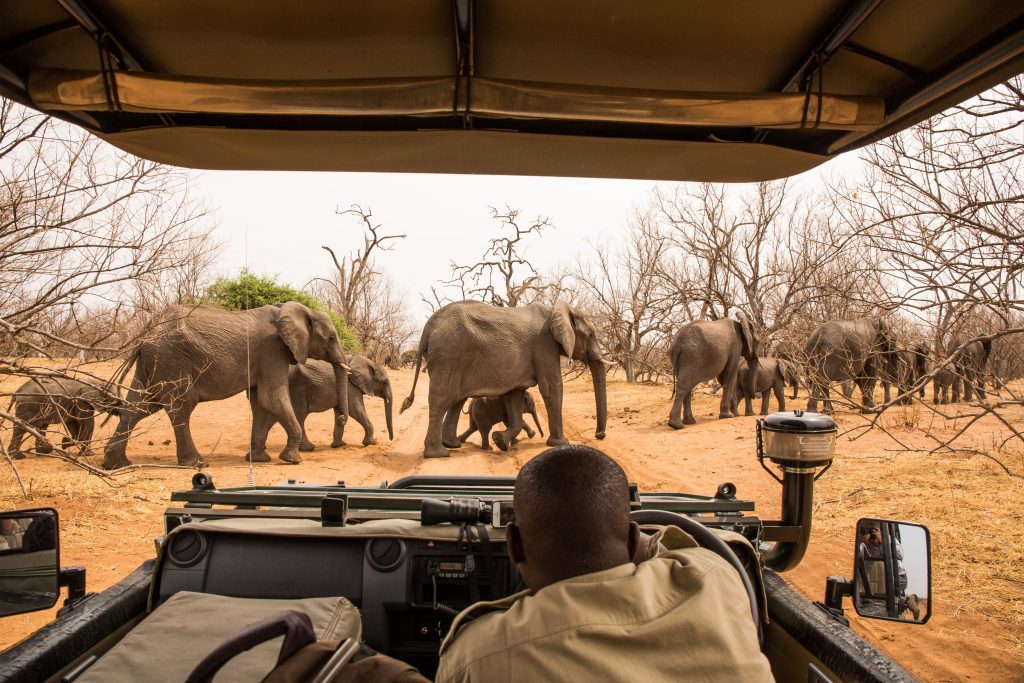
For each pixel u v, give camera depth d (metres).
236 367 12.20
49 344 7.56
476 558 2.81
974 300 5.81
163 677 2.20
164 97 3.29
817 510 8.50
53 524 2.76
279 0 3.06
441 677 1.67
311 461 13.01
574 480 1.71
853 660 2.14
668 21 3.21
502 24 3.23
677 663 1.51
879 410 6.55
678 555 1.80
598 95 3.38
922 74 3.47
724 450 13.35
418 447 15.62
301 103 3.33
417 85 3.33
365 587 2.79
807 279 17.91
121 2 3.09
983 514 7.86
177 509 3.17
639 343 34.47
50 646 2.31
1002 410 15.81
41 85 3.27
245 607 2.60
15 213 6.59
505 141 3.80
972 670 4.62
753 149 3.89
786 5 3.08
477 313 13.86
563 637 1.53
